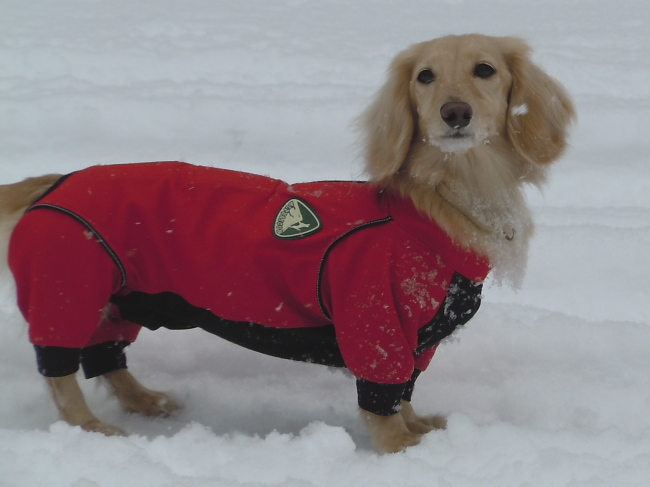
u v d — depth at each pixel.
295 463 1.02
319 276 1.04
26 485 0.98
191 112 1.97
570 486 0.99
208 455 1.03
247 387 1.20
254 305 1.06
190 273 1.06
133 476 0.99
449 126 1.04
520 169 1.10
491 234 1.07
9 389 1.16
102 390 1.18
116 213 1.06
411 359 1.04
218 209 1.07
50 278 1.04
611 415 1.14
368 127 1.11
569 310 1.35
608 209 1.60
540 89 1.09
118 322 1.14
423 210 1.04
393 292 1.03
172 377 1.22
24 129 1.89
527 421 1.13
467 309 1.06
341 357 1.10
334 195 1.08
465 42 1.08
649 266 1.43
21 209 1.11
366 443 1.12
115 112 1.96
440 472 1.01
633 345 1.25
